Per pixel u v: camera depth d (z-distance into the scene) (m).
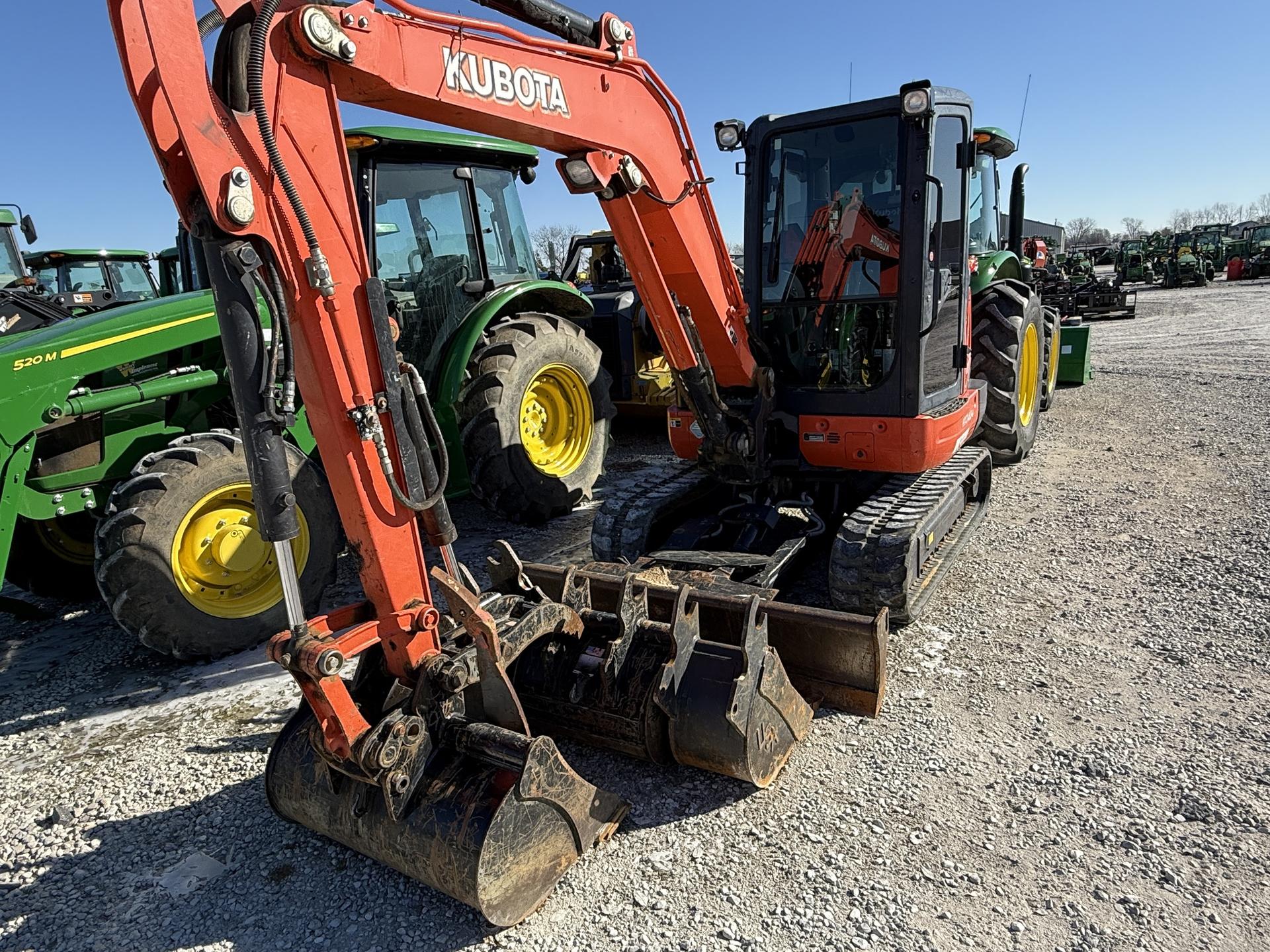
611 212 3.40
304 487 4.54
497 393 5.76
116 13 1.86
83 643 4.77
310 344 2.21
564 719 3.17
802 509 4.47
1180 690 3.43
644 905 2.46
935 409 4.39
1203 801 2.75
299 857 2.78
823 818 2.79
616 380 9.01
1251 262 28.45
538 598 3.18
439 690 2.50
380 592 2.47
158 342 4.44
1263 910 2.31
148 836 2.94
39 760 3.49
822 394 4.29
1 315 6.57
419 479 2.48
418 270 6.00
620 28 3.13
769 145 4.27
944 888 2.46
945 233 4.49
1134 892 2.40
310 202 2.18
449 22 2.47
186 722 3.74
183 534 4.19
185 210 2.02
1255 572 4.46
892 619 3.86
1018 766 3.00
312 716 2.76
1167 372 11.05
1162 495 5.95
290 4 2.11
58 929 2.52
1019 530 5.41
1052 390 9.13
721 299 3.95
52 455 4.29
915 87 3.65
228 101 2.03
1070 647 3.84
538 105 2.82
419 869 2.40
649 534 4.43
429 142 5.75
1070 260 26.88
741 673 2.85
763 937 2.32
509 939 2.37
